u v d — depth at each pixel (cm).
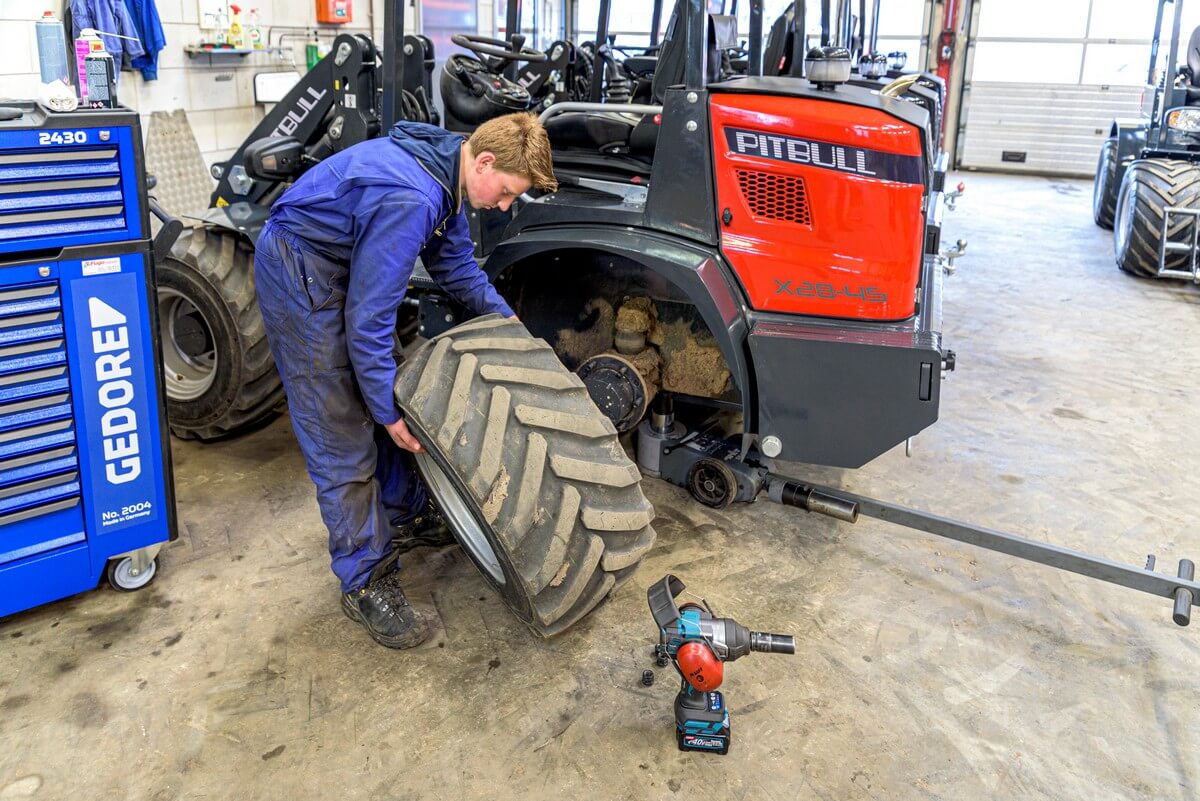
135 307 213
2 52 371
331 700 197
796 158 232
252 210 310
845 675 211
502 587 207
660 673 210
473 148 189
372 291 183
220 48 493
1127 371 421
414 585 241
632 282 271
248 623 222
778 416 240
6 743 182
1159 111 612
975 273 591
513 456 188
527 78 421
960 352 443
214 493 285
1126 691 209
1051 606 241
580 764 182
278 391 310
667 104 239
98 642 213
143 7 432
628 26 539
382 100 287
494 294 228
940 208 406
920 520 251
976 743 191
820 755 186
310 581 240
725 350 238
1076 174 1014
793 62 339
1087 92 983
